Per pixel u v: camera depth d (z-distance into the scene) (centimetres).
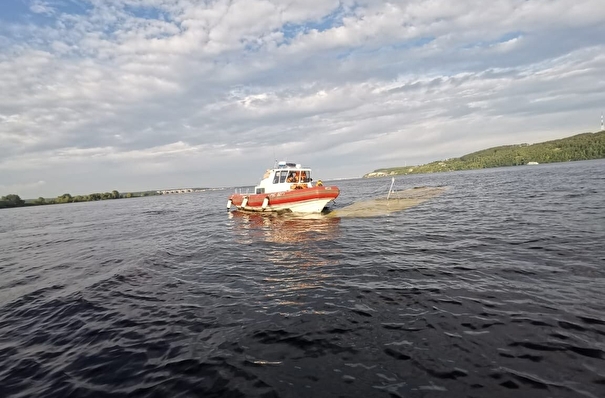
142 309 644
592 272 632
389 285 657
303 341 464
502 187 3241
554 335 424
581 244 837
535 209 1562
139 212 4134
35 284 913
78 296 750
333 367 397
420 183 5966
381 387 354
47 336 555
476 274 682
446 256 848
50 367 455
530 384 340
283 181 2091
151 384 395
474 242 982
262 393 360
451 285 627
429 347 421
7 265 1236
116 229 2272
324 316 538
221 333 511
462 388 342
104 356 472
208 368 417
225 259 1027
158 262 1049
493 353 397
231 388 373
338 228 1441
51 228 2762
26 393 399
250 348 457
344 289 657
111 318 610
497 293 570
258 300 639
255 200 2228
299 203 1900
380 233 1257
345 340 457
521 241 936
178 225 2205
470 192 2903
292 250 1072
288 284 723
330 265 851
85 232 2241
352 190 5288
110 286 810
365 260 870
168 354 462
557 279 612
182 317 586
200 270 911
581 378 343
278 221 1830
